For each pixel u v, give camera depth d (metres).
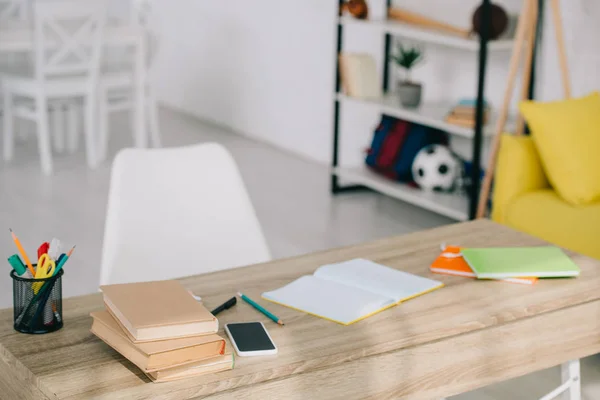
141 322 1.52
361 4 4.60
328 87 5.41
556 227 3.25
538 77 4.23
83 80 5.22
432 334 1.71
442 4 4.67
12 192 4.73
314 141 5.62
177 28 6.89
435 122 4.15
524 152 3.48
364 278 1.94
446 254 2.11
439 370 1.74
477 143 3.93
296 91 5.70
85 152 5.70
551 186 3.57
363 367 1.64
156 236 2.20
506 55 4.33
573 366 2.07
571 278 2.02
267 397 1.54
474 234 2.33
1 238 4.02
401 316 1.78
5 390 1.61
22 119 5.82
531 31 3.78
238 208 2.31
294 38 5.64
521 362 1.87
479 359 1.80
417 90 4.45
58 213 4.41
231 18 6.23
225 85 6.42
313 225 4.37
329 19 5.30
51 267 1.65
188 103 6.93
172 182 2.25
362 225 4.40
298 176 5.27
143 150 2.24
